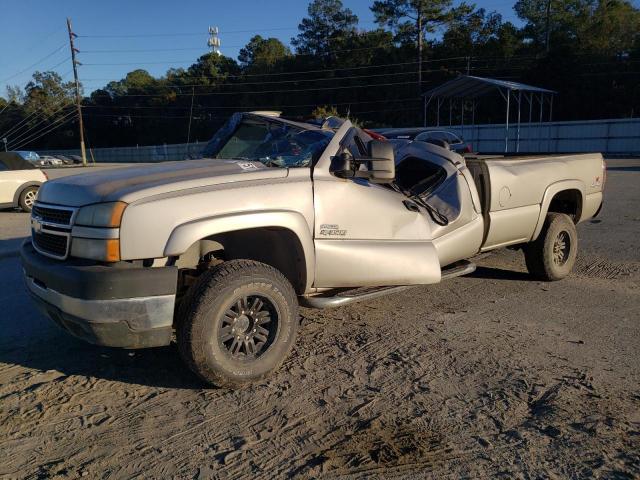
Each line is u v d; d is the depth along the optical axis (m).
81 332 3.66
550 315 5.53
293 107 71.50
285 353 4.12
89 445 3.32
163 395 3.94
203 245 4.19
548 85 49.97
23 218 13.27
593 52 52.47
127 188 3.75
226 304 3.77
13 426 3.54
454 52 59.31
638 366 4.31
